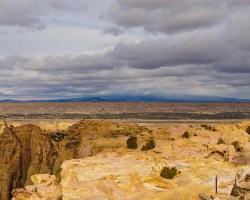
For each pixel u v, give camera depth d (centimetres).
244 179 2331
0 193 6731
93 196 2955
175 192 2694
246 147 4841
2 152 7206
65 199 2909
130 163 3847
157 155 4381
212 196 2478
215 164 3834
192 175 3359
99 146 6053
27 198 3136
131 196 2939
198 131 5844
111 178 3297
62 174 3566
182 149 4588
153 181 3238
